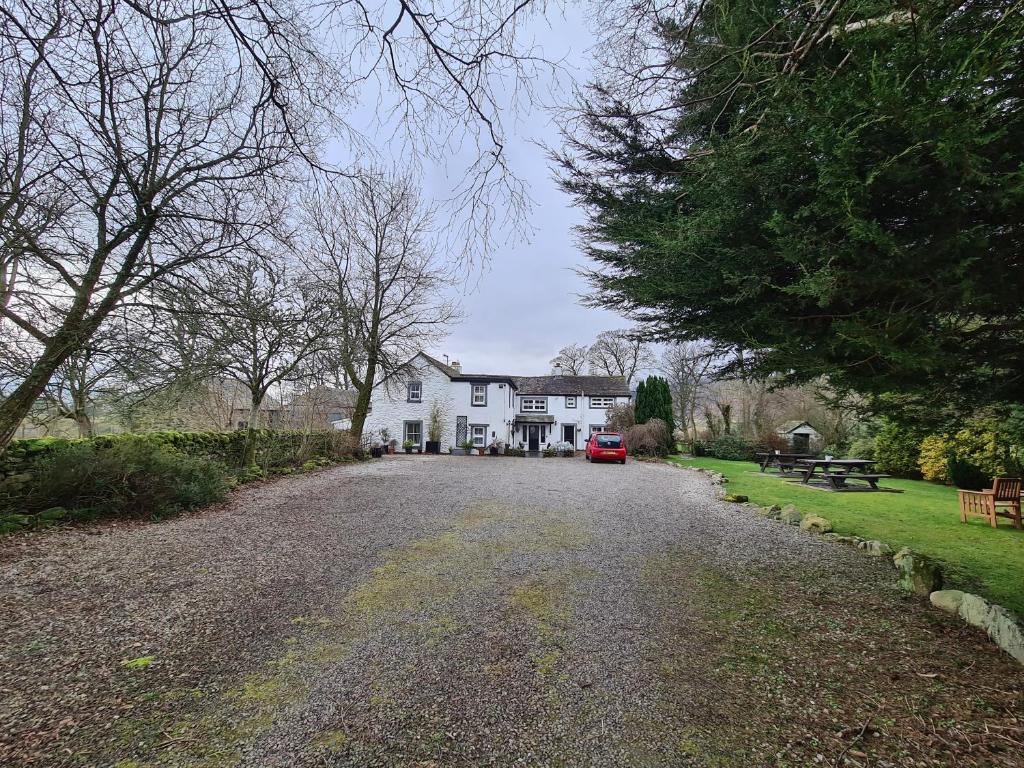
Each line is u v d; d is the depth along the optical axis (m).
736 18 3.33
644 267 3.90
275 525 6.89
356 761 2.18
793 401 29.89
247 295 8.01
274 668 2.98
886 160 2.14
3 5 3.39
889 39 2.27
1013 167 2.16
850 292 2.54
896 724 2.40
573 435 30.77
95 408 11.05
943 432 3.85
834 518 7.89
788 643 3.33
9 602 3.93
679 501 9.65
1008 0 2.08
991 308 2.53
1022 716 2.43
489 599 4.14
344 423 26.69
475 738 2.34
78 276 6.28
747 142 2.88
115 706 2.57
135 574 4.68
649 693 2.72
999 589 4.47
